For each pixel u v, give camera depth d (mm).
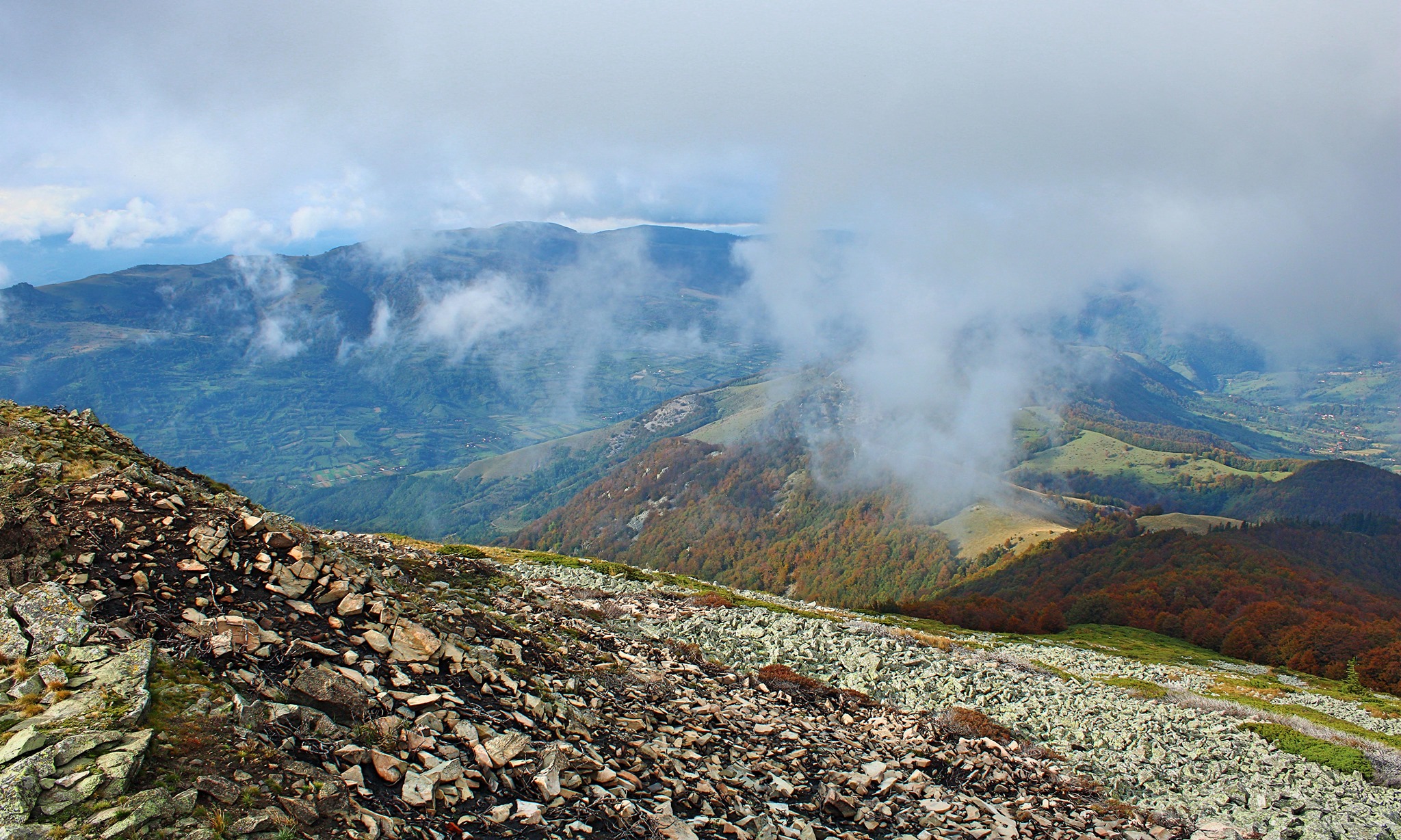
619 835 14789
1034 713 36688
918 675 40125
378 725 15203
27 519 17391
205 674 14562
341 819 11969
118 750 11477
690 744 21453
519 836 13812
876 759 24859
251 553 19391
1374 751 35031
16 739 11273
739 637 42500
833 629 50156
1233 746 34969
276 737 13445
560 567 66750
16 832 9781
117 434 24484
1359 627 117938
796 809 19328
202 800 11211
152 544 18125
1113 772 29594
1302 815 26609
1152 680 62594
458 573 42969
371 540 49656
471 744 16031
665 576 83688
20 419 22156
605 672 25672
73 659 13781
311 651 16766
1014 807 23125
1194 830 24531
